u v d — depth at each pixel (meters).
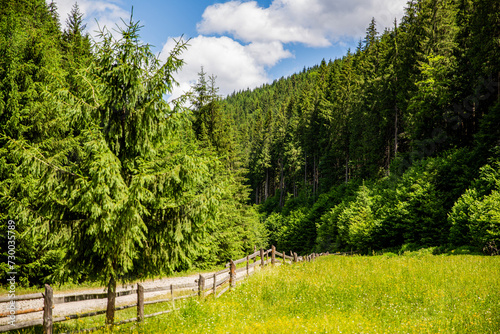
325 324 6.89
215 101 32.03
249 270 13.54
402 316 7.53
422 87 33.53
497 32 27.83
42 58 15.19
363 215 32.53
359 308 8.32
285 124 88.81
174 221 7.54
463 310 7.60
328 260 19.27
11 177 11.60
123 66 7.34
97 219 6.73
